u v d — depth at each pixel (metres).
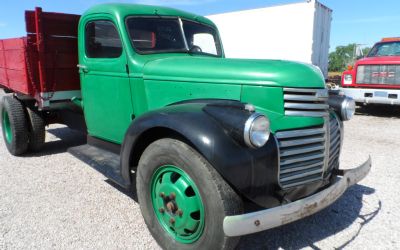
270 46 12.48
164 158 2.67
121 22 3.57
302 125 2.73
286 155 2.66
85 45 4.07
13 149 5.19
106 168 3.54
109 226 3.19
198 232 2.54
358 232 3.11
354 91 9.08
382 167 4.82
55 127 7.39
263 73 2.76
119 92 3.71
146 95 3.43
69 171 4.63
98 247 2.85
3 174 4.52
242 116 2.44
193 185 2.52
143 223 3.25
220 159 2.36
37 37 4.40
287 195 2.68
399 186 4.15
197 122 2.52
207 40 4.32
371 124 7.97
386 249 2.85
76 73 4.79
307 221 3.31
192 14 4.27
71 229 3.13
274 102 2.71
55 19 4.48
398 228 3.18
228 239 2.38
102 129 4.11
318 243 2.95
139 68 3.45
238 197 2.44
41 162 5.02
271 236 3.05
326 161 2.90
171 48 3.82
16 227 3.15
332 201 2.67
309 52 11.48
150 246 2.88
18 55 4.79
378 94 8.71
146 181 2.84
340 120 3.47
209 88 2.98
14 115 5.04
